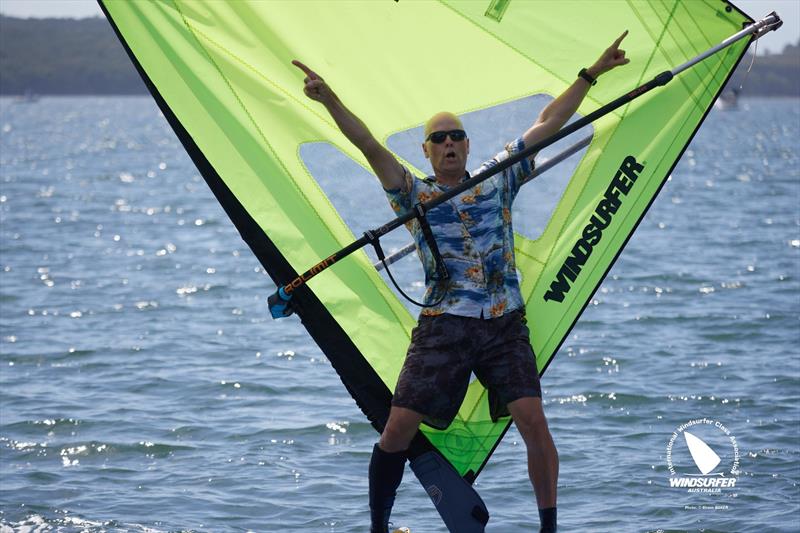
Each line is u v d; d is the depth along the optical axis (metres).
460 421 22.95
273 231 23.23
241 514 30.59
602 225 23.56
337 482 33.38
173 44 23.23
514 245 23.55
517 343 21.56
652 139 23.59
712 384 43.84
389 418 21.52
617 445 36.41
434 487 22.44
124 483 33.25
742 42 23.31
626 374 45.78
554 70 23.67
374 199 23.59
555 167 23.73
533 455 21.22
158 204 134.75
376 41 23.70
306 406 41.94
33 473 34.09
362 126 20.98
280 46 23.61
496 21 23.62
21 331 56.81
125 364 49.16
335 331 23.11
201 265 81.56
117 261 83.69
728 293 65.19
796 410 39.91
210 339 54.62
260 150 23.38
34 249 90.50
